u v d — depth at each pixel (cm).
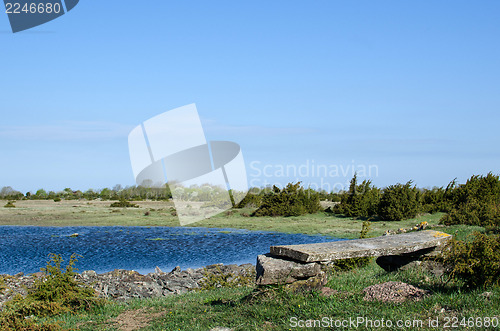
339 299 697
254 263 1931
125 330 757
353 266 1152
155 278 1498
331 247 779
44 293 955
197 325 689
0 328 740
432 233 922
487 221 1817
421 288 730
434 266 859
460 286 721
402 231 1898
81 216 4444
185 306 885
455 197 3384
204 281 1340
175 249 2423
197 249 2417
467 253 681
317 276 750
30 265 1972
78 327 803
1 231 3372
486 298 620
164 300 1005
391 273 905
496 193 3050
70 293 983
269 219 3938
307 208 4275
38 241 2761
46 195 8212
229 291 1048
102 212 4834
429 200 3525
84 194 8238
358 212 3794
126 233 3219
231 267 1672
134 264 1983
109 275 1505
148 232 3281
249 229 3359
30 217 4359
